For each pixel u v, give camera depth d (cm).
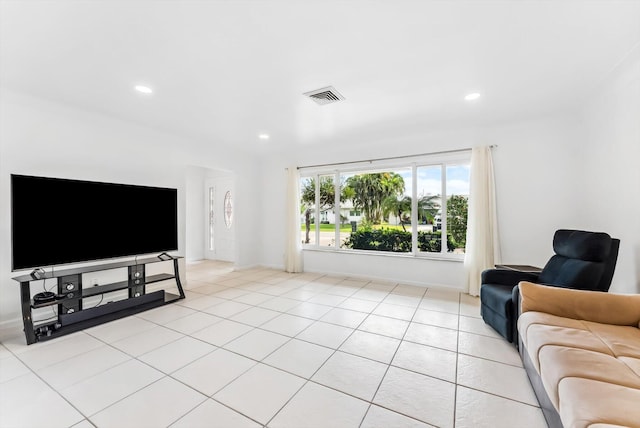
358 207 489
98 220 300
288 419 149
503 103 298
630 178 229
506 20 170
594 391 108
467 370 195
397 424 145
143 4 154
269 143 470
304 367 200
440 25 175
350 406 159
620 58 212
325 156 504
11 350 224
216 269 555
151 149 381
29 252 253
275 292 389
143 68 226
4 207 260
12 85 253
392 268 445
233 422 147
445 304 335
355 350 224
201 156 454
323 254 512
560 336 157
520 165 354
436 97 282
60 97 280
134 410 156
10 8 155
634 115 221
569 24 173
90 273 322
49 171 287
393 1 154
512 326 229
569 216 330
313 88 262
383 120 350
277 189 564
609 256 218
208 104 298
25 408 157
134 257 359
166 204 363
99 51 201
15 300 267
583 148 316
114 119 340
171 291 391
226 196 661
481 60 215
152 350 224
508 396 167
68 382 181
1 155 259
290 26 175
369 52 204
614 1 154
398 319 289
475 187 368
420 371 194
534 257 347
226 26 175
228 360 209
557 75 238
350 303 340
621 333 161
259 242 583
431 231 423
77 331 258
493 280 281
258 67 225
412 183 432
